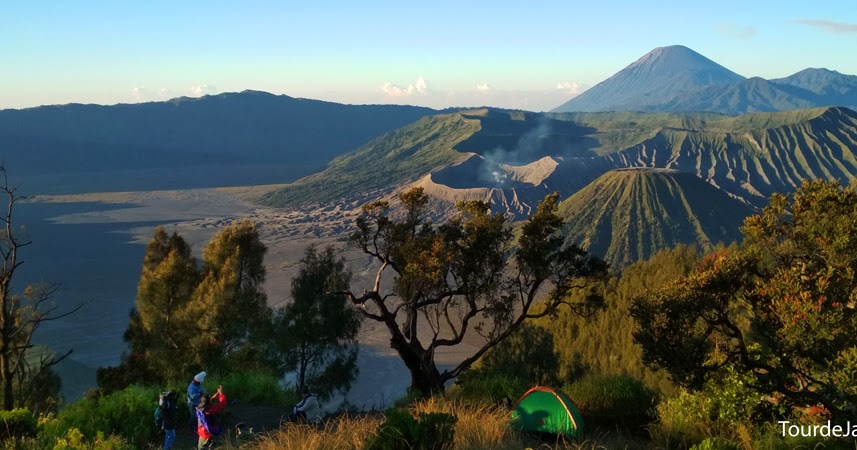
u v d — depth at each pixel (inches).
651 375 1870.1
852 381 473.4
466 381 933.2
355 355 1526.8
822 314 472.4
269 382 960.9
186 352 1315.2
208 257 1552.7
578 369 1822.1
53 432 658.8
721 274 545.3
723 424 549.3
